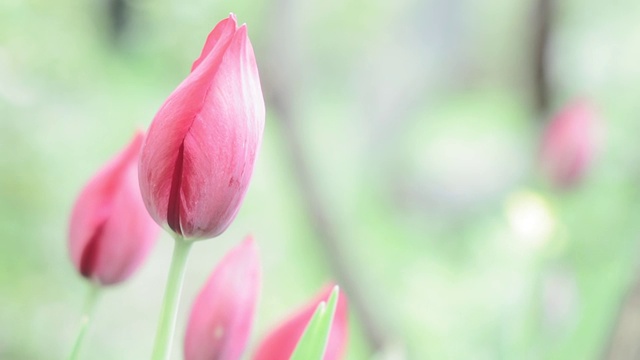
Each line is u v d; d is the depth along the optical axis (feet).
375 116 10.64
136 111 5.20
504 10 9.85
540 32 5.78
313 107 8.93
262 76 4.97
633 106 6.58
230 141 2.12
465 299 6.38
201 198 2.14
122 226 2.42
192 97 2.12
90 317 2.45
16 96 4.51
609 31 7.07
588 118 4.42
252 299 2.34
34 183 4.83
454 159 9.59
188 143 2.12
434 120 10.58
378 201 9.80
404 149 10.25
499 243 5.94
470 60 10.98
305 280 6.41
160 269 6.31
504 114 9.80
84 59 4.92
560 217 4.51
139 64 5.08
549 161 4.50
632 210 5.46
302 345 2.17
